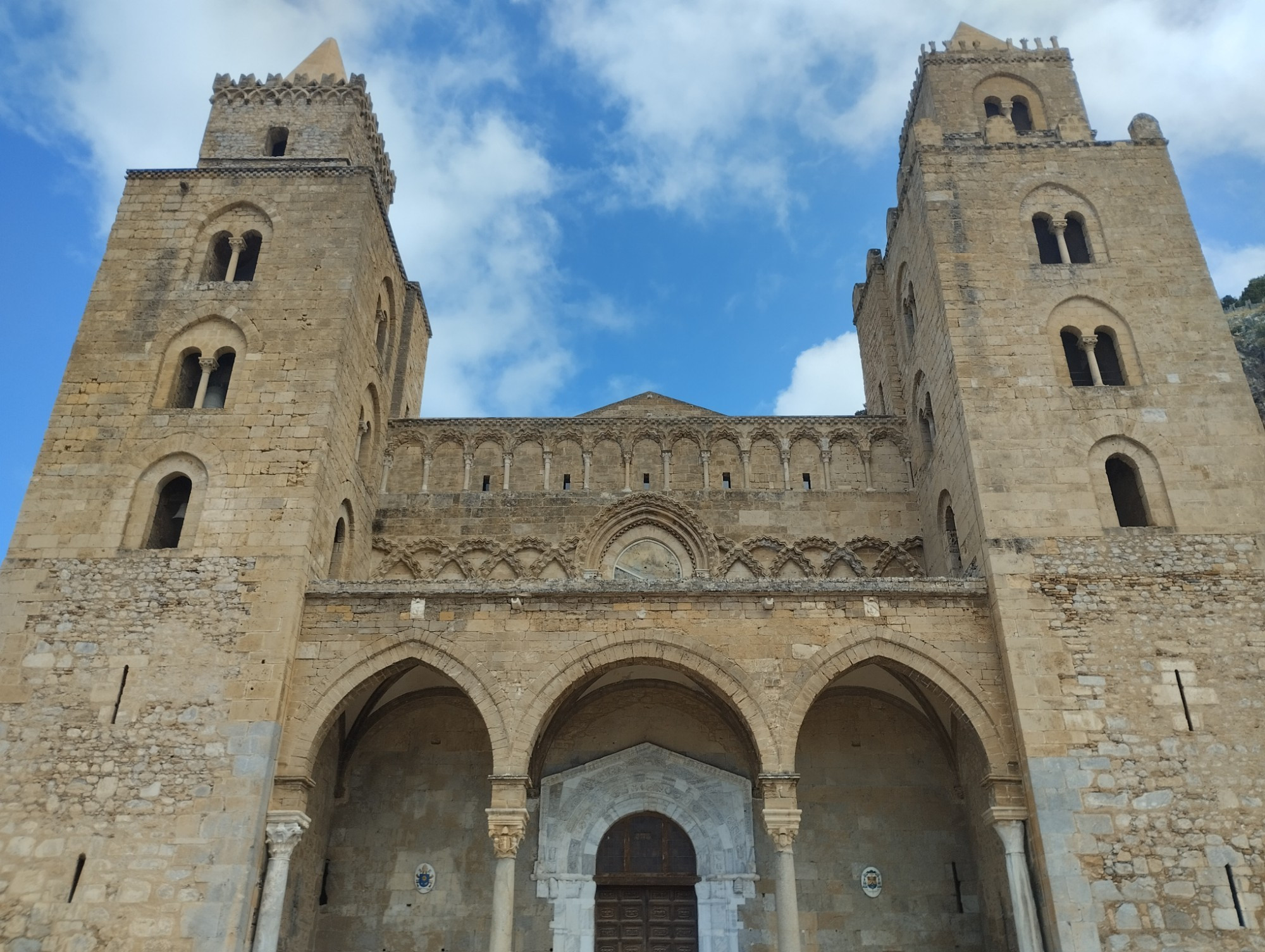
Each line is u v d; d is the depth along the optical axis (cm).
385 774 3006
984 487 2734
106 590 2589
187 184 3272
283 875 2323
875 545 3456
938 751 3050
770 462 3641
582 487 3584
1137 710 2448
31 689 2466
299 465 2766
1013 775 2425
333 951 2794
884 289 4066
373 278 3353
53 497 2731
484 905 2839
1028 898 2309
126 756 2384
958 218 3212
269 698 2441
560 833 2877
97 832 2303
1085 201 3256
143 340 2989
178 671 2481
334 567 3083
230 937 2195
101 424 2844
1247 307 6556
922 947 2802
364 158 3666
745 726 2584
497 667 2542
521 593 2609
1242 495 2727
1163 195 3241
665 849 2897
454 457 3644
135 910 2223
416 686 3002
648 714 3064
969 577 2714
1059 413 2855
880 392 4059
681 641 2567
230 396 2883
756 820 2905
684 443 3684
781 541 3462
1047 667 2495
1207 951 2202
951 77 3672
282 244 3152
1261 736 2419
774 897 2711
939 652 2564
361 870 2884
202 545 2647
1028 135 3444
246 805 2320
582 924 2777
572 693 2709
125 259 3133
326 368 2925
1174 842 2305
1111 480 2958
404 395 3878
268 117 3569
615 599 2623
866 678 2984
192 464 2800
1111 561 2633
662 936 2803
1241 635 2539
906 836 2928
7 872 2259
